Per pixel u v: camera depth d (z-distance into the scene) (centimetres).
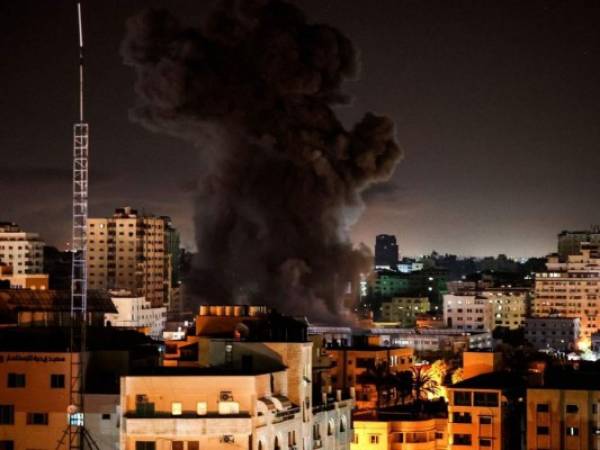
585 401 18925
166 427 12581
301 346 14325
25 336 14338
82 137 14862
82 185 14875
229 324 16162
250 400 12756
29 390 13262
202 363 14950
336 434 16512
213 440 12638
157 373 12938
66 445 13175
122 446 12625
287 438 13838
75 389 13225
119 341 15038
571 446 18938
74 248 14875
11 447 13238
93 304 17625
